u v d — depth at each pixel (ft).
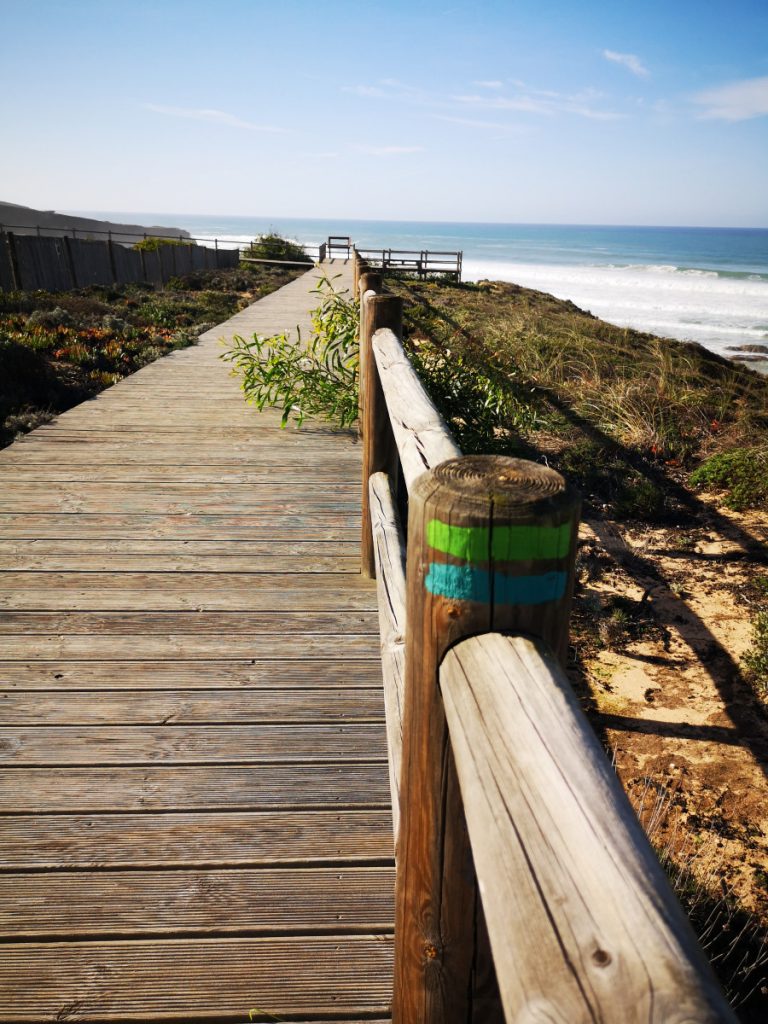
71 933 4.91
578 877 1.55
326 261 92.58
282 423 16.89
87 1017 4.40
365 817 5.94
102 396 20.42
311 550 10.96
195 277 67.26
